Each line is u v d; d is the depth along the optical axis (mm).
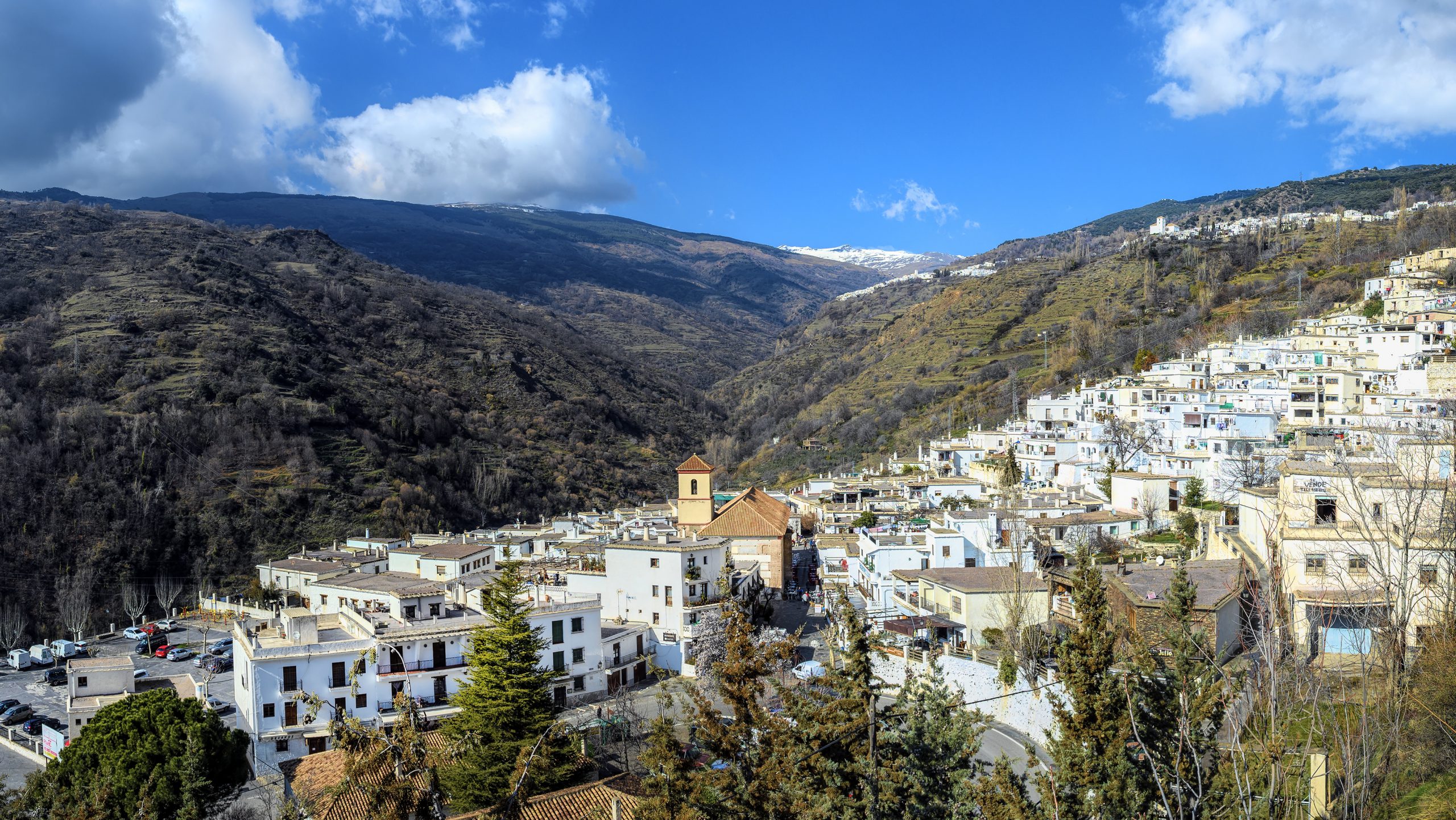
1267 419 124062
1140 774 39656
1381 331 165875
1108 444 139250
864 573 100938
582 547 124188
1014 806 40625
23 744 90062
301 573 132875
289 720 78188
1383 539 53312
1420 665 42500
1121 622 59469
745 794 46906
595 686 88000
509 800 53281
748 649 53844
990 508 104938
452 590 99188
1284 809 36531
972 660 68812
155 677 102688
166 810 59000
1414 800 37562
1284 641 49562
